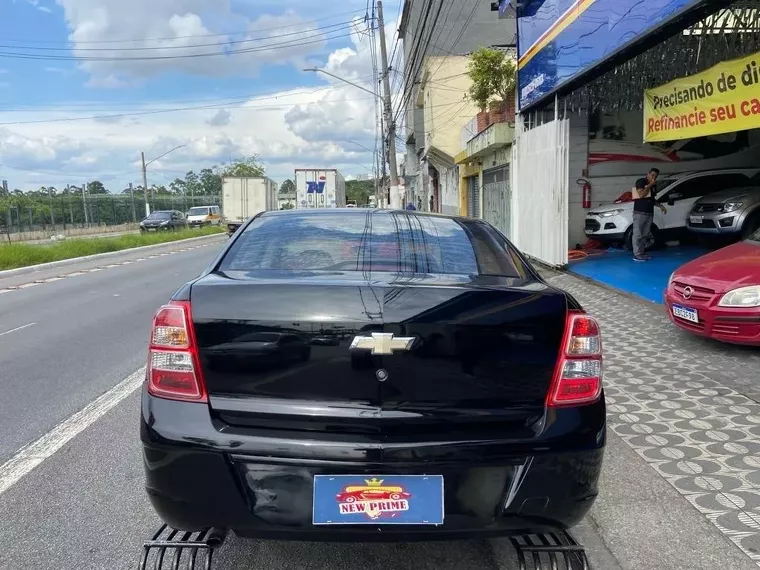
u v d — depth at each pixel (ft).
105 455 13.62
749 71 22.48
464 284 8.39
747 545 9.86
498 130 48.93
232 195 115.55
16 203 138.41
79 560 9.53
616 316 26.66
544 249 39.96
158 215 132.26
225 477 7.39
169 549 9.85
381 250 9.98
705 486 11.78
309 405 7.58
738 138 46.37
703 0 20.74
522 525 7.59
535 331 7.85
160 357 7.88
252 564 9.48
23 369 20.84
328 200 113.70
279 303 7.70
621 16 26.89
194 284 8.33
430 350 7.56
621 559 9.57
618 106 40.93
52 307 34.09
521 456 7.53
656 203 40.96
